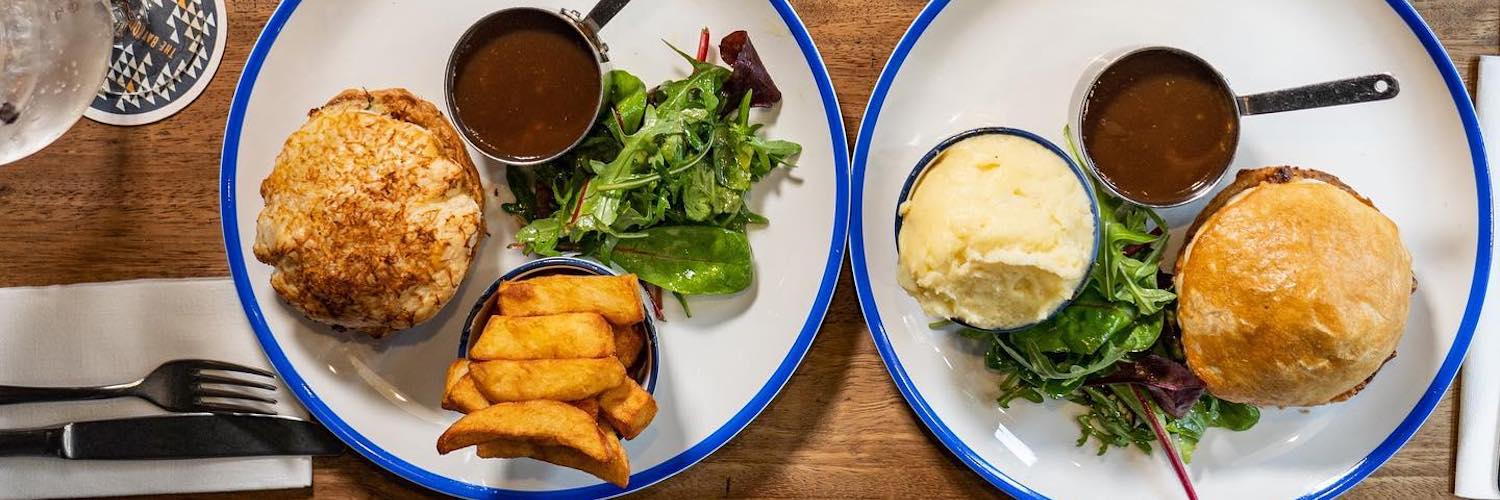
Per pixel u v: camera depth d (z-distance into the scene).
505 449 0.53
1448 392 0.60
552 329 0.51
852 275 0.60
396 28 0.58
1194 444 0.59
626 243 0.58
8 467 0.60
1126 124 0.55
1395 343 0.55
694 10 0.58
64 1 0.53
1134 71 0.55
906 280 0.55
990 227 0.52
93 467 0.60
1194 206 0.59
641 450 0.59
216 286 0.59
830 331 0.60
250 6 0.59
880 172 0.58
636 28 0.58
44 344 0.60
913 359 0.59
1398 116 0.58
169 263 0.60
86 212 0.60
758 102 0.57
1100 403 0.59
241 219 0.58
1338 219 0.54
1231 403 0.59
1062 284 0.53
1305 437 0.59
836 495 0.60
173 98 0.59
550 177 0.58
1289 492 0.59
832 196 0.57
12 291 0.59
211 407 0.59
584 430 0.50
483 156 0.58
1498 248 0.59
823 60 0.60
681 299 0.58
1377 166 0.59
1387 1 0.57
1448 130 0.58
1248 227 0.55
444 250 0.54
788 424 0.60
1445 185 0.58
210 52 0.59
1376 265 0.54
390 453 0.58
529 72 0.54
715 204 0.56
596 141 0.56
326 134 0.55
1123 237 0.56
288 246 0.54
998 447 0.60
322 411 0.58
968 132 0.54
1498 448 0.60
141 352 0.60
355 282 0.54
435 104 0.59
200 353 0.60
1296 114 0.59
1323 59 0.58
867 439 0.60
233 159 0.57
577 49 0.54
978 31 0.58
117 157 0.60
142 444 0.59
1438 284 0.58
